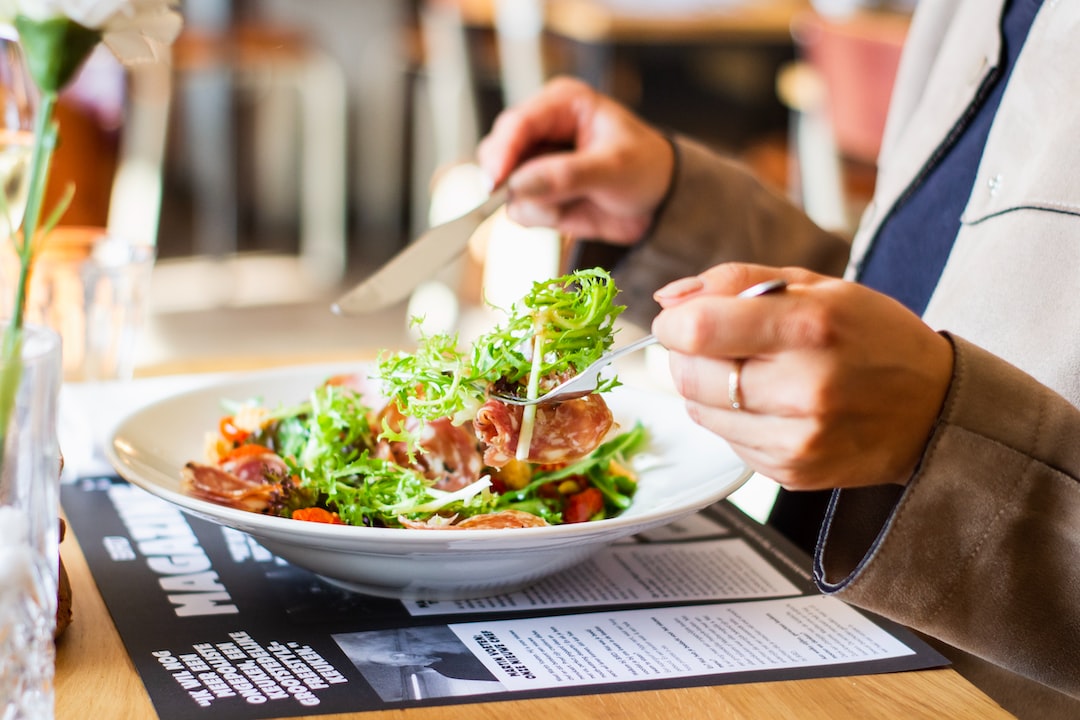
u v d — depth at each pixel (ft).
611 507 2.86
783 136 11.28
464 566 2.48
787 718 2.31
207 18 11.81
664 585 2.71
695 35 10.03
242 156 14.97
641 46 11.18
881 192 3.44
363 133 15.60
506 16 10.55
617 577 2.73
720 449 2.87
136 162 10.79
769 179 9.39
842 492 2.44
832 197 7.77
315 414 2.84
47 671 2.13
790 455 2.26
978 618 2.41
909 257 3.34
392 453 2.73
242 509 2.64
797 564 2.81
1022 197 2.88
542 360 2.49
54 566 2.15
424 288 11.53
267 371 3.15
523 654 2.45
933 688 2.41
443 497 2.63
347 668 2.39
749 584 2.72
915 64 3.58
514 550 2.43
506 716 2.28
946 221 3.25
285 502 2.66
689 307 2.21
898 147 3.48
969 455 2.32
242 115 14.84
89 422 3.12
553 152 3.69
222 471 2.69
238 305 12.11
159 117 10.78
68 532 2.82
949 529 2.37
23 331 2.13
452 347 2.58
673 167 3.63
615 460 2.93
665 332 2.23
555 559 2.56
